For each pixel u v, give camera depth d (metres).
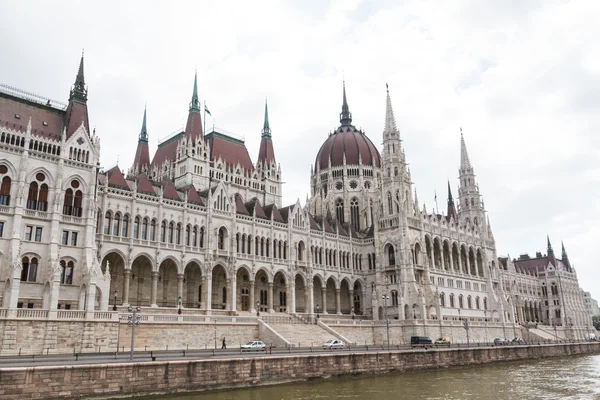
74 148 75.94
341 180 153.62
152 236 89.44
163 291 92.44
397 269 119.06
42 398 42.03
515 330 135.75
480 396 54.53
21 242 67.94
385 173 128.75
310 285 113.75
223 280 103.06
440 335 109.44
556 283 191.75
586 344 130.38
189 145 114.75
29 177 70.88
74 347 62.03
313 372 61.47
